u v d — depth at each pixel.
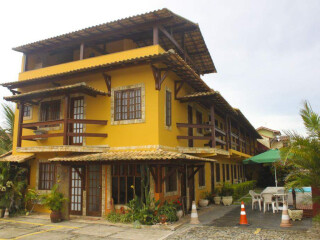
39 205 13.68
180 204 11.78
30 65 16.14
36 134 13.83
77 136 12.91
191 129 15.26
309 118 8.20
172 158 9.75
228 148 17.33
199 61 19.39
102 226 10.35
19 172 13.31
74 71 12.61
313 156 7.87
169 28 14.63
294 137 8.23
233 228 9.76
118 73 12.70
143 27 13.05
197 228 9.89
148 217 10.45
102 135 12.38
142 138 11.72
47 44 14.87
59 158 11.66
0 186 12.45
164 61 11.45
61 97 14.04
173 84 13.53
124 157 10.28
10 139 19.92
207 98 13.36
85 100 13.35
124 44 15.44
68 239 8.69
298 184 8.17
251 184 24.27
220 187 18.52
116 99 12.64
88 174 12.57
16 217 12.41
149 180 11.34
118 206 11.68
